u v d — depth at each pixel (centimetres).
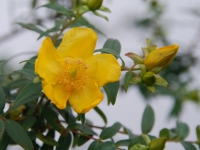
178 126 43
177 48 37
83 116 37
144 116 42
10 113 39
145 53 38
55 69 37
